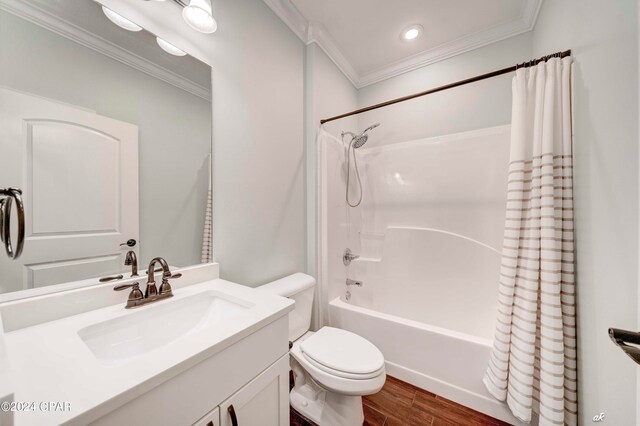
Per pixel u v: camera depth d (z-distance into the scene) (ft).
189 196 3.61
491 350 4.05
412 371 4.82
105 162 2.84
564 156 3.44
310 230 6.03
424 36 6.29
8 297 2.19
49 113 2.44
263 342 2.51
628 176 2.27
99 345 2.29
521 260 3.77
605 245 2.64
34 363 1.69
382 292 6.89
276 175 5.12
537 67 3.76
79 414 1.27
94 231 2.76
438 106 6.94
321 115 6.25
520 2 5.28
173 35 3.42
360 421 3.89
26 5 2.32
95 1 2.75
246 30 4.44
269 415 2.60
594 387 2.83
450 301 6.06
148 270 2.90
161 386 1.67
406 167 7.14
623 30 2.31
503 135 5.89
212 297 3.26
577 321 3.23
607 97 2.60
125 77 2.99
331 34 6.17
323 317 5.97
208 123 3.82
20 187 2.27
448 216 6.52
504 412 4.00
